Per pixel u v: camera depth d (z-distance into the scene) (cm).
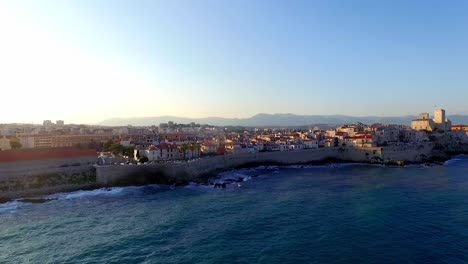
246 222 7938
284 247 6400
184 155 17388
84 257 6106
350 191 11162
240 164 17562
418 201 9588
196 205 9675
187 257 6031
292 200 10012
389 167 17788
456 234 6906
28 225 7925
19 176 11462
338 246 6406
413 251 6128
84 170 12600
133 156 18138
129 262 5872
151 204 9862
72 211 9119
